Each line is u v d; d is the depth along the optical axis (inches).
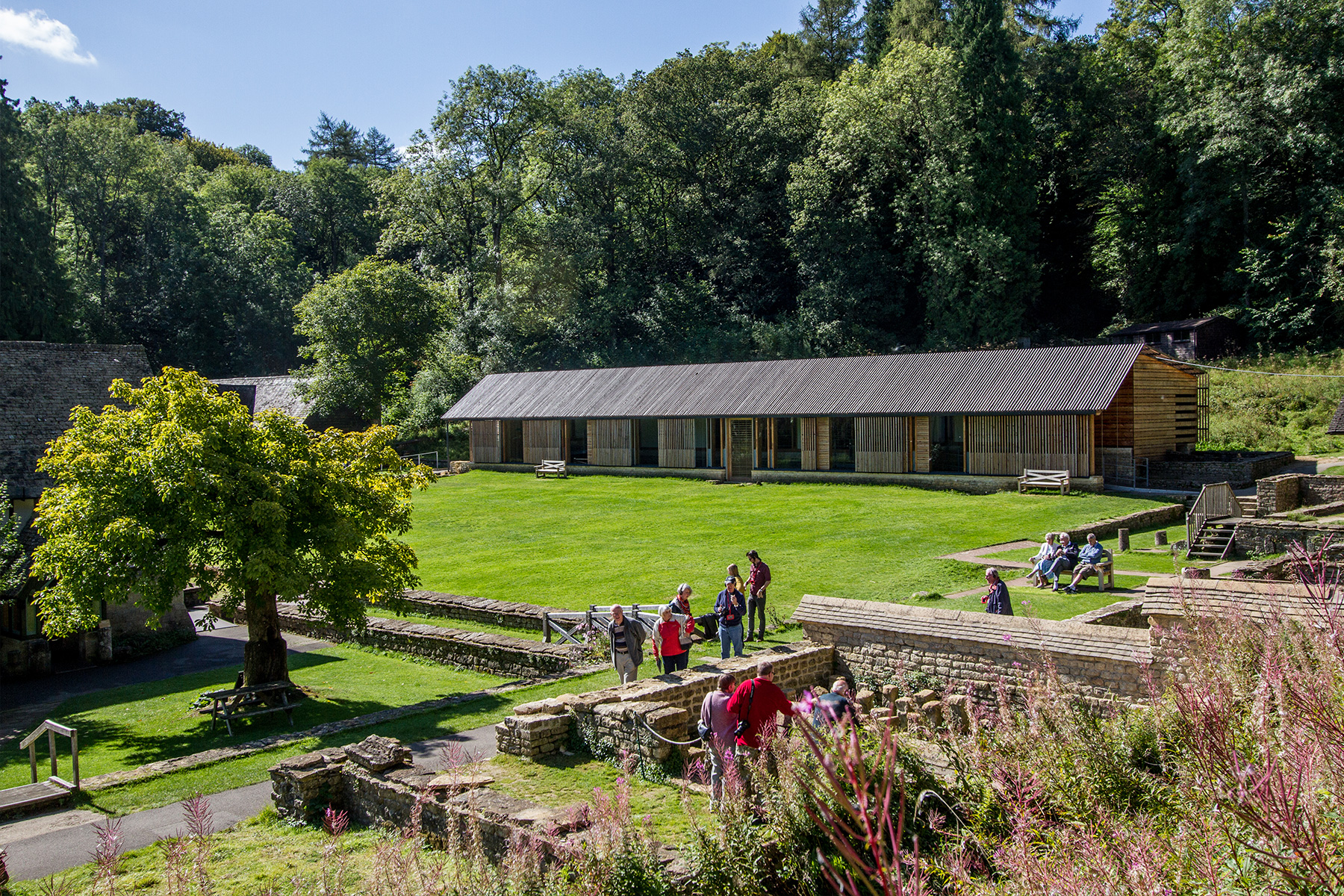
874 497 1528.1
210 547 749.9
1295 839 149.7
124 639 1054.4
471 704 673.0
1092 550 874.8
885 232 2659.9
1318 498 1221.7
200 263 2906.0
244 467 736.3
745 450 1878.7
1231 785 175.8
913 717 512.4
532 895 280.8
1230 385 1979.6
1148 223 2502.5
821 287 2493.8
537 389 2236.7
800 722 139.6
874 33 3048.7
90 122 2861.7
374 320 2445.9
